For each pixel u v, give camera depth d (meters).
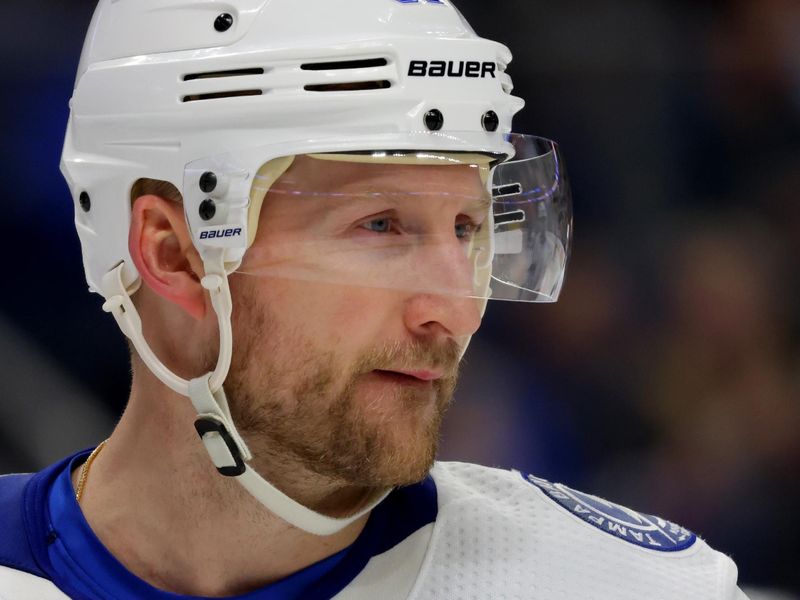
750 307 9.45
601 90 9.94
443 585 4.29
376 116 3.78
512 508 4.64
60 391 8.86
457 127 3.86
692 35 9.93
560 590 4.30
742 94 9.85
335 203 3.83
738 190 9.78
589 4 9.94
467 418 9.34
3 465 8.55
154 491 4.18
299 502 4.11
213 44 3.96
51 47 9.12
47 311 8.98
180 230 4.04
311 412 3.89
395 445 3.89
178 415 4.11
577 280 9.68
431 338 3.90
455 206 3.91
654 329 9.58
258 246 3.87
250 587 4.18
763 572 9.08
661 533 4.65
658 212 9.80
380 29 3.86
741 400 9.33
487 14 10.00
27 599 4.14
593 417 9.41
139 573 4.21
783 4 9.78
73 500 4.36
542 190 4.36
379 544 4.37
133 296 4.25
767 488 9.16
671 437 9.37
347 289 3.83
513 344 9.50
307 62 3.82
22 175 9.07
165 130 3.98
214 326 3.98
